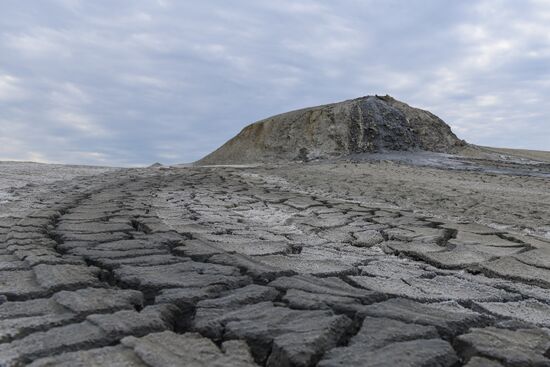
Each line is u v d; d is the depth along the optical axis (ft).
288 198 30.48
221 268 11.23
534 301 10.14
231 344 6.86
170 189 34.35
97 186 35.42
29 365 6.06
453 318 7.92
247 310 8.23
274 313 8.00
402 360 6.25
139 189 33.58
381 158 91.91
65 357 6.29
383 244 16.67
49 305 8.42
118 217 19.69
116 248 13.57
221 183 41.37
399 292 10.08
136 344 6.67
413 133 109.81
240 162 113.19
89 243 14.24
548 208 30.50
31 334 7.05
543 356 6.66
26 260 11.79
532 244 16.31
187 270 11.03
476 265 13.33
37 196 27.91
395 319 7.82
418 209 28.55
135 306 8.76
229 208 25.61
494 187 47.26
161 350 6.53
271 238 16.61
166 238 15.17
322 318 7.67
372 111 111.96
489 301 9.98
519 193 41.65
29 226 16.69
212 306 8.50
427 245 16.25
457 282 11.57
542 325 8.52
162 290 9.33
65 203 23.84
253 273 10.83
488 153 110.42
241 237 16.37
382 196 35.42
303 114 117.08
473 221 23.77
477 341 6.98
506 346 6.88
